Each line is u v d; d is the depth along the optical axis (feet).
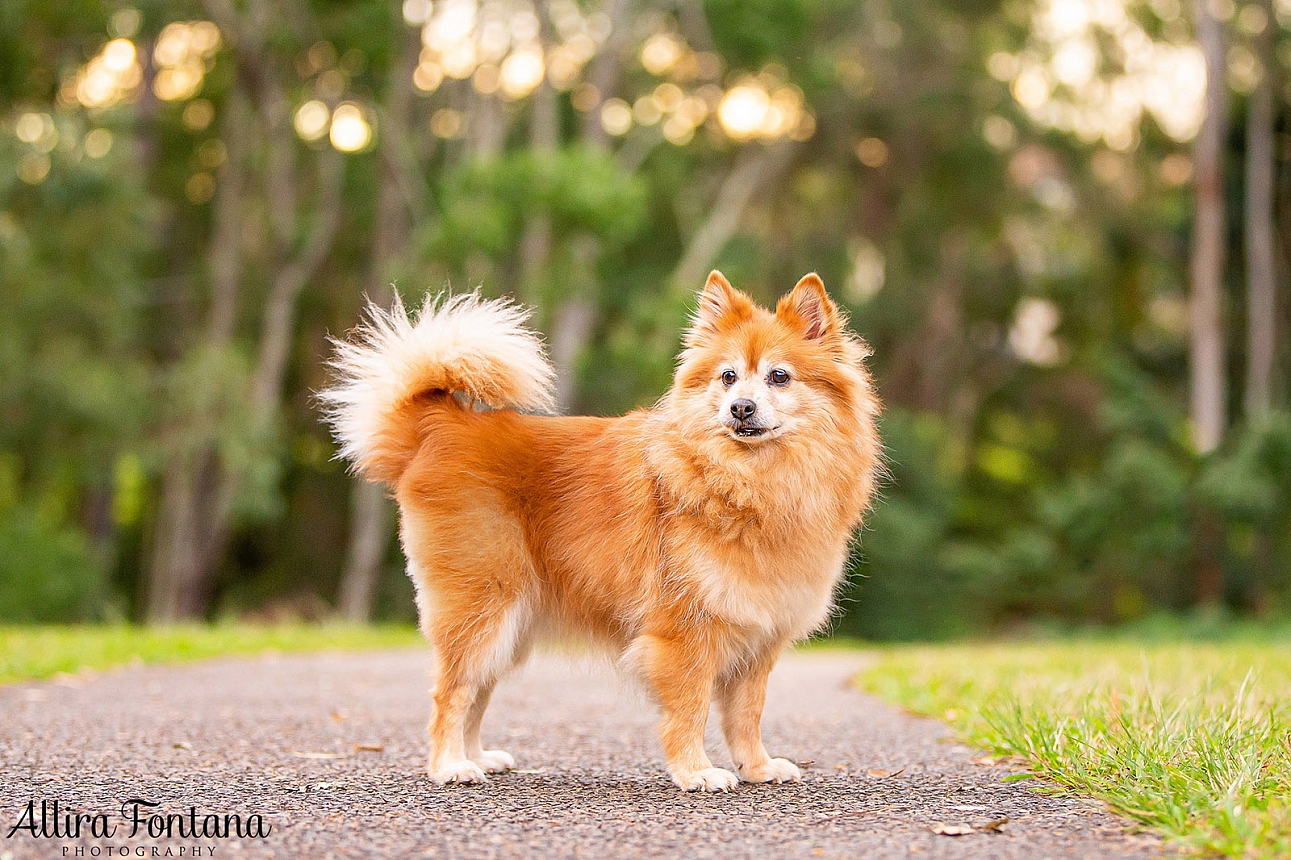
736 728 16.62
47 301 68.03
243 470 73.72
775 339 16.66
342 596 90.48
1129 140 97.60
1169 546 72.54
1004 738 17.97
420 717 22.85
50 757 17.06
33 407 69.97
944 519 88.58
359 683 29.40
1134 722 17.65
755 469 15.79
